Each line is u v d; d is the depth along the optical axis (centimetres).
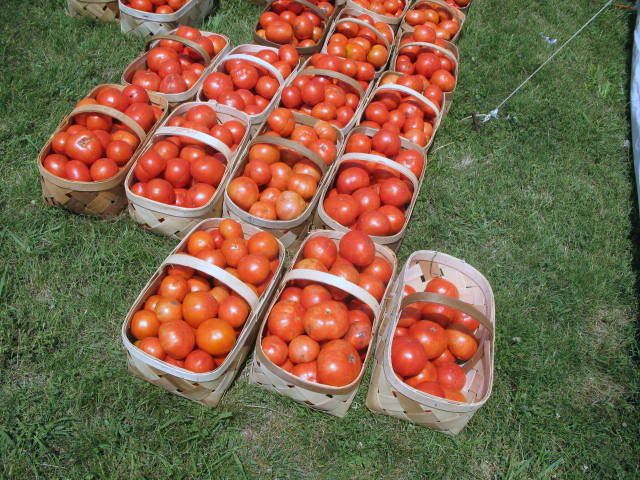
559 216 174
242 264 120
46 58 182
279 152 146
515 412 131
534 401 133
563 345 144
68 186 131
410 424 124
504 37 234
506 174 182
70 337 127
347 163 148
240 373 126
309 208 138
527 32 241
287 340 115
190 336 111
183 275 121
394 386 110
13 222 142
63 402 118
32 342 124
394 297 129
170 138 144
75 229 143
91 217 146
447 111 191
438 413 112
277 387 116
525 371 137
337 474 117
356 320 119
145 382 122
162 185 133
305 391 112
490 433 127
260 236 125
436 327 119
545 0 260
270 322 115
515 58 224
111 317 132
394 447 121
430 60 181
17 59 179
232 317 114
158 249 144
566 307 153
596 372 142
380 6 208
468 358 124
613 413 134
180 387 113
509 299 151
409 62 188
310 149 145
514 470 122
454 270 134
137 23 187
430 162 179
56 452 113
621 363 143
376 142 151
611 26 254
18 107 165
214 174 138
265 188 144
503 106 203
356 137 152
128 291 137
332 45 182
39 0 196
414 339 117
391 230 139
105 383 122
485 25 240
